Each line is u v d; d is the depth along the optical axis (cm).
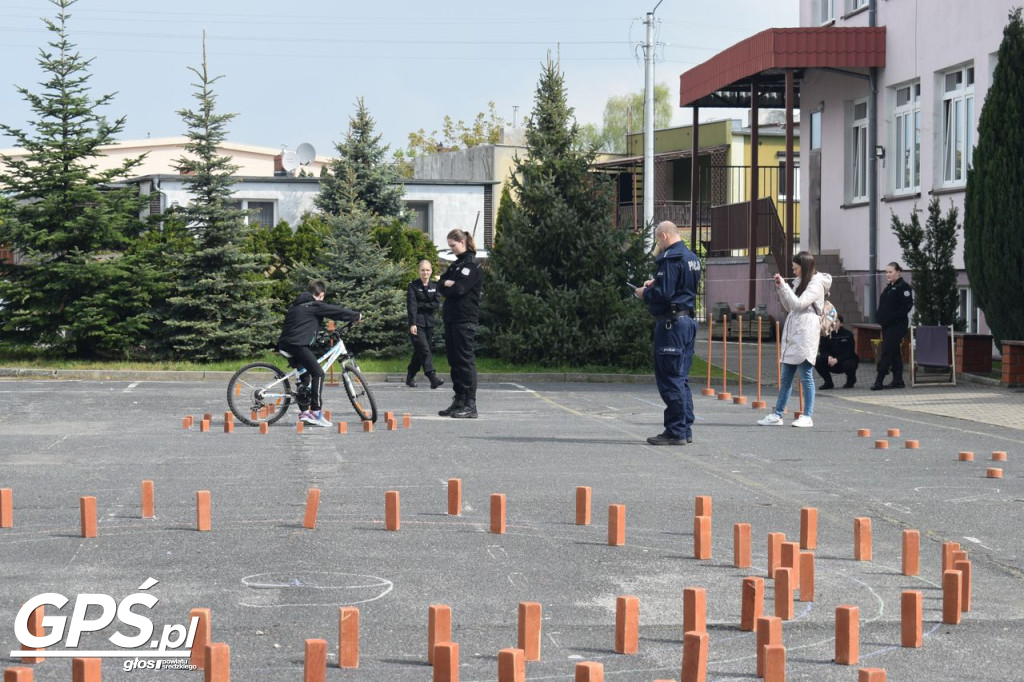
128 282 4925
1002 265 4206
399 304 5172
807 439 2805
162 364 4859
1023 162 4169
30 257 4925
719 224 7494
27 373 4612
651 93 7112
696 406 3659
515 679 934
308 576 1421
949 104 5234
